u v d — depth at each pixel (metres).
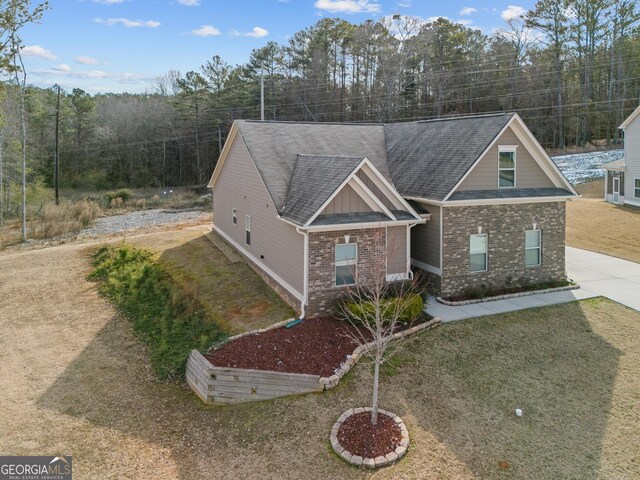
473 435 9.23
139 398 11.09
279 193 16.45
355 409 9.96
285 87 61.59
